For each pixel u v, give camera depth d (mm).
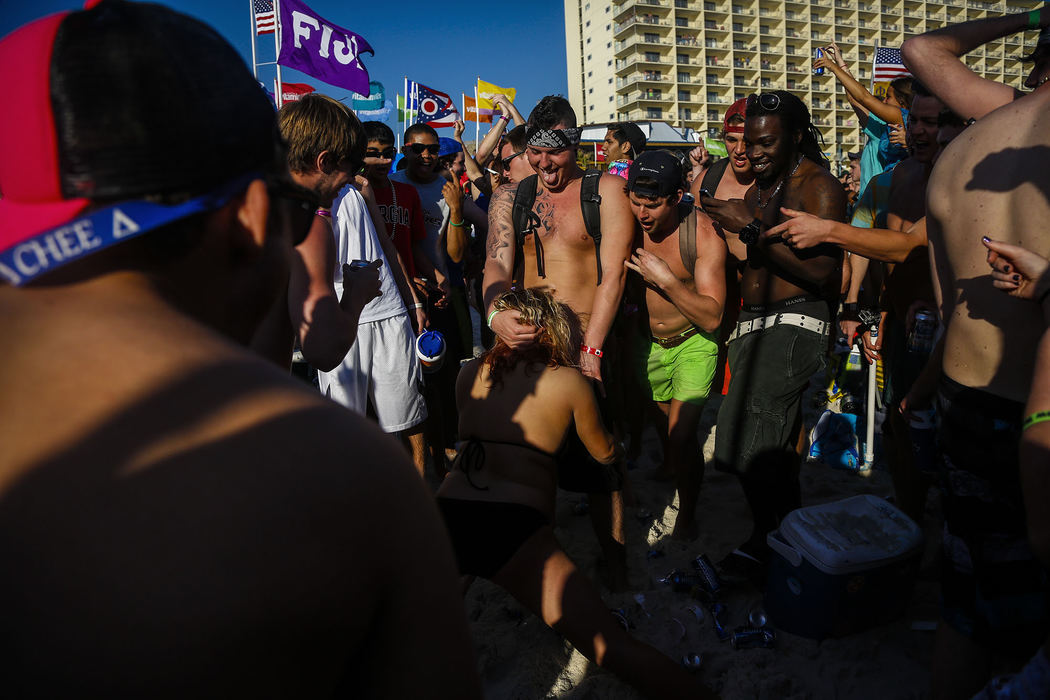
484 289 2912
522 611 2682
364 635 510
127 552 414
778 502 2764
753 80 92500
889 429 3123
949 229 1681
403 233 3826
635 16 86875
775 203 2723
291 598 442
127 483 425
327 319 1740
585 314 2900
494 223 2992
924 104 2723
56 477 424
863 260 3605
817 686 2209
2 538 415
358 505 479
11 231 481
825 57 5035
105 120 460
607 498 2723
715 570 2768
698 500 3617
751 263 2754
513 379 2227
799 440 2889
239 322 625
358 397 2807
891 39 98125
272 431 471
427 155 4449
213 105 499
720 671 2318
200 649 416
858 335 3650
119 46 467
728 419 2758
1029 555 1592
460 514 2111
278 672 451
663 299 3072
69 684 404
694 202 3229
